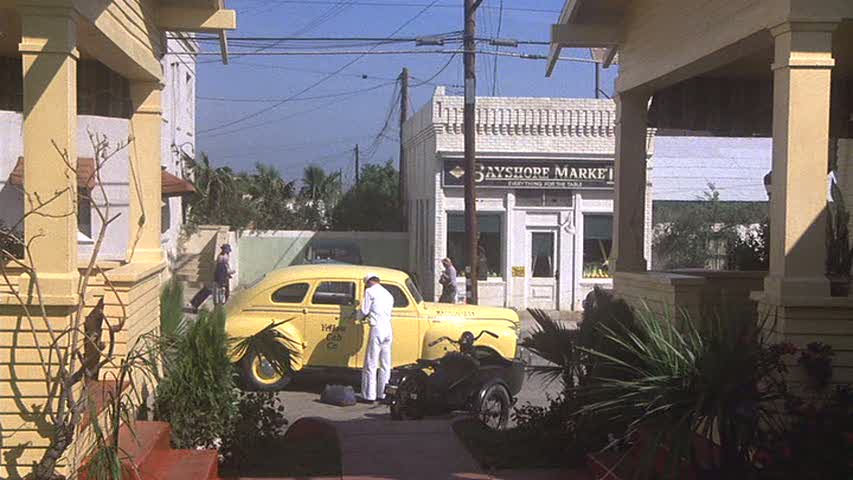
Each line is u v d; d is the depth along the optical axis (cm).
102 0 633
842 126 932
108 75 848
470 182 2123
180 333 802
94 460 539
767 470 539
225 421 755
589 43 959
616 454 702
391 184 4050
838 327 596
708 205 2739
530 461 757
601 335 700
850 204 1113
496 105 2584
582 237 2622
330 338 1338
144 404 741
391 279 1366
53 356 544
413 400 1085
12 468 536
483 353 1162
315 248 2977
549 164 2600
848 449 525
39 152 554
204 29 859
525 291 2619
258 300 1352
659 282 793
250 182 3819
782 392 561
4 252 519
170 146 2409
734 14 683
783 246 604
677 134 1069
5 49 784
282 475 734
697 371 543
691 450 569
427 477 716
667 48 826
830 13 595
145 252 854
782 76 609
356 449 811
